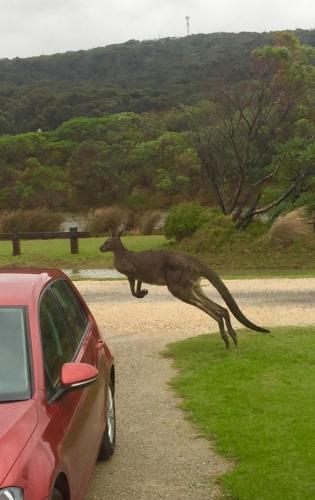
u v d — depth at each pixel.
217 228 19.53
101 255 19.81
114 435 5.73
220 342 9.43
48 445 3.52
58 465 3.51
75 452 3.96
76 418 4.10
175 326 10.69
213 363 8.35
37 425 3.57
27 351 4.00
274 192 22.52
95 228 24.66
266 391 7.13
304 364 8.20
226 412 6.54
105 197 37.44
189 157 36.00
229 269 17.97
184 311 11.81
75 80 94.25
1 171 37.91
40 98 65.69
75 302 5.46
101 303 12.82
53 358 4.20
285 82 22.22
